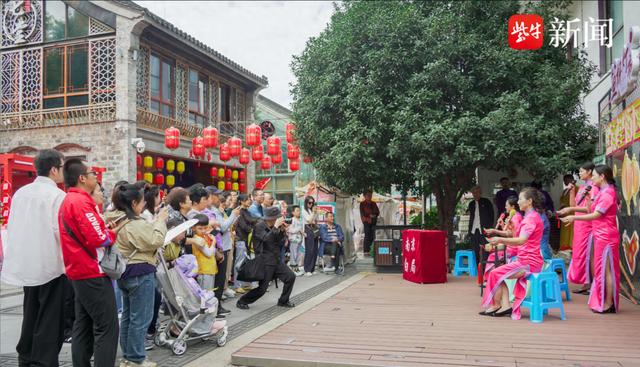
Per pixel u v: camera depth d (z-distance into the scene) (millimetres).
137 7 12859
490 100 10023
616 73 7734
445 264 9289
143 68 13992
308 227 10781
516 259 6281
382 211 19266
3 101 14180
